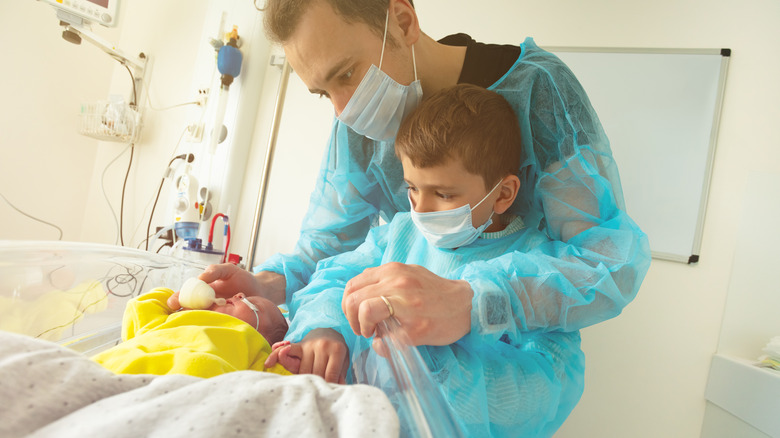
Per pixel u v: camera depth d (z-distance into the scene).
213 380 0.44
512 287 0.73
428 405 0.43
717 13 1.68
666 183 1.66
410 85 0.94
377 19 0.84
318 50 0.82
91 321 0.93
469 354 0.71
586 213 0.87
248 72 2.07
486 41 1.87
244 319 0.91
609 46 1.75
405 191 1.21
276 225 2.07
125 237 2.31
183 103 2.18
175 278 1.16
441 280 0.69
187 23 2.31
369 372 0.69
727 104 1.64
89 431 0.36
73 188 2.36
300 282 1.19
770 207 1.59
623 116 1.71
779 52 1.62
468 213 0.89
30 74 2.26
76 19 1.93
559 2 1.82
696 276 1.63
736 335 1.58
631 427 1.63
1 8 2.21
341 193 1.26
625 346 1.66
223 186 2.04
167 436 0.37
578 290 0.74
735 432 1.42
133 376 0.46
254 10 2.08
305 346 0.73
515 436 0.74
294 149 2.07
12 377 0.40
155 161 2.28
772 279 1.57
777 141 1.60
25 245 0.88
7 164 2.23
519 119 0.94
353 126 0.99
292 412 0.41
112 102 2.17
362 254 1.13
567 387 0.86
